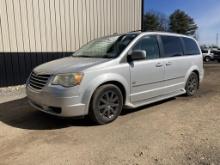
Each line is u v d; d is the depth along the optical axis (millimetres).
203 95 7223
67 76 4246
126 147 3682
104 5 11266
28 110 5715
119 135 4141
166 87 5891
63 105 4199
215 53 31625
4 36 8242
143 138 4008
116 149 3619
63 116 4277
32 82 4777
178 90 6375
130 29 12688
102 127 4520
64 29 9930
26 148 3723
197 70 6996
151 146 3703
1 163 3293
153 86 5523
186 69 6535
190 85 6922
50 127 4578
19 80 8805
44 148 3705
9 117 5215
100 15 11172
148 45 5500
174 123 4723
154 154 3451
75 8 10188
